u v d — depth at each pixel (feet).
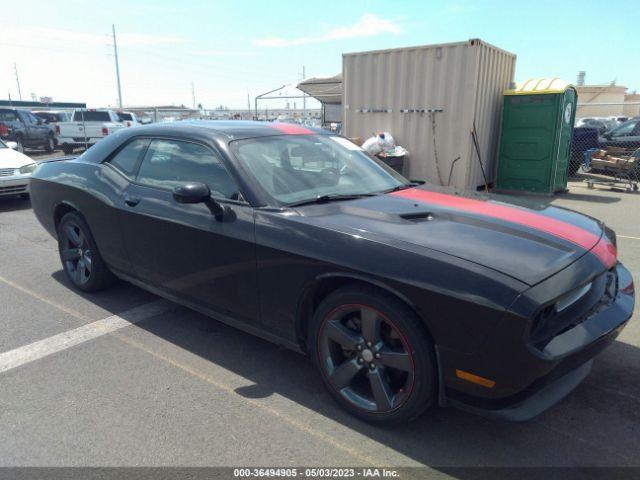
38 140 68.74
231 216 10.03
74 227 14.71
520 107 31.73
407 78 30.86
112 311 13.74
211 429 8.61
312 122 80.28
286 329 9.66
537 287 7.10
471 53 28.25
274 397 9.62
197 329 12.62
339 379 8.92
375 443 8.27
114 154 13.51
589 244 8.79
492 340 7.06
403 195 10.96
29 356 11.21
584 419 8.92
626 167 35.14
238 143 10.99
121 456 7.95
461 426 8.72
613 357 11.07
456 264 7.45
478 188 32.45
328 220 9.05
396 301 7.94
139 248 12.28
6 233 22.95
